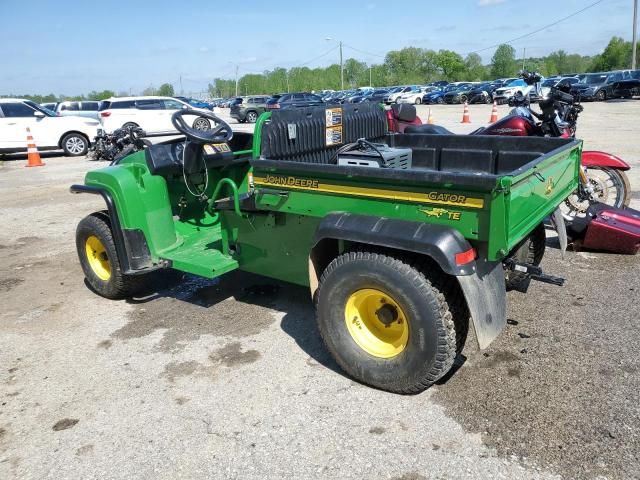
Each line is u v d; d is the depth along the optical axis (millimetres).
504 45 96312
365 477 2527
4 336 4199
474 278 2801
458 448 2676
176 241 4594
